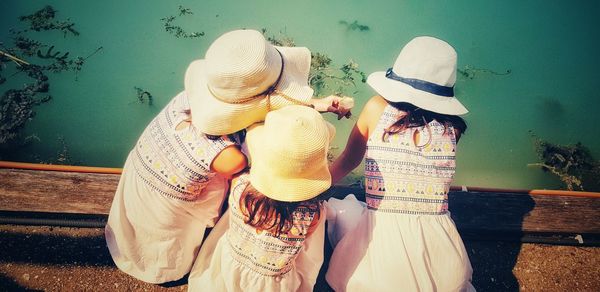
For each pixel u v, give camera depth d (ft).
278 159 5.07
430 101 6.33
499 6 15.37
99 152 11.30
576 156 12.13
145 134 6.53
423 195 6.48
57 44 13.01
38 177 8.80
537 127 12.79
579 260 9.14
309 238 6.76
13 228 8.70
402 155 6.36
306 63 7.18
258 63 5.32
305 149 4.98
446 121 6.41
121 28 13.58
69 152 11.23
